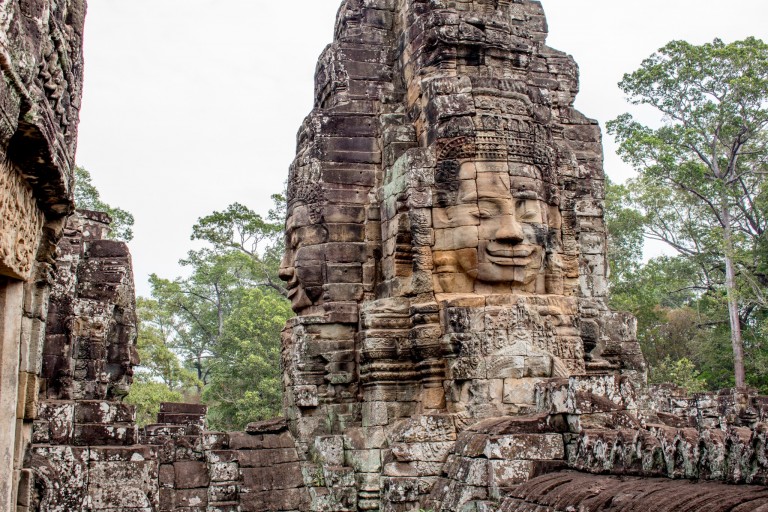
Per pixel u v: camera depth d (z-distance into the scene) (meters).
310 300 14.88
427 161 13.55
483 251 13.25
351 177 15.21
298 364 14.45
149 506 10.10
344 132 15.39
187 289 47.94
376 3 16.31
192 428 16.03
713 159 37.88
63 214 8.72
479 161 13.51
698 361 40.94
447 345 12.75
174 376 38.06
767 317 37.22
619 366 18.30
